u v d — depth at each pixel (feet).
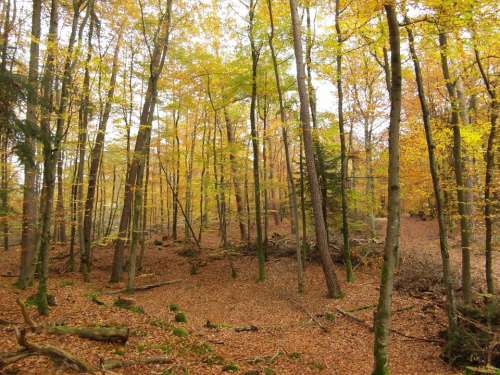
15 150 25.23
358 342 30.63
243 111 71.00
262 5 47.11
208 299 45.37
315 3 43.83
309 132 42.39
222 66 52.26
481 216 31.55
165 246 75.25
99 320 29.25
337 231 63.57
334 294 41.47
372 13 23.26
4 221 40.98
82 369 18.53
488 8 21.27
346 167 53.01
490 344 24.22
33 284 41.06
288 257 57.36
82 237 56.65
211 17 48.62
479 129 28.81
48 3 44.21
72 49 32.89
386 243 20.02
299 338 31.96
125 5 48.26
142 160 46.26
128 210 53.88
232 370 22.98
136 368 20.83
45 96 30.09
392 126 19.90
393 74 19.81
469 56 30.19
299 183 57.41
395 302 37.91
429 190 63.41
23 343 18.06
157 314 37.47
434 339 29.22
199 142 77.51
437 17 21.53
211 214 88.89
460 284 40.01
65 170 76.02
